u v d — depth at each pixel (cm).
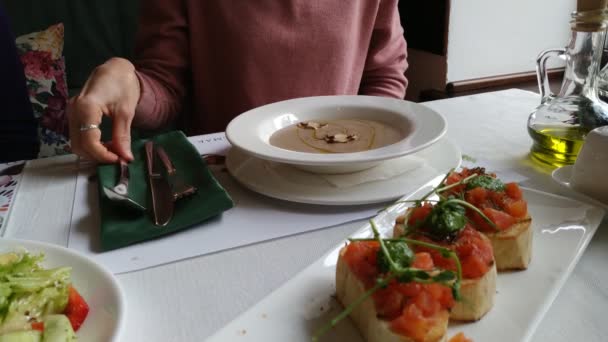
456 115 60
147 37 73
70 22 109
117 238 34
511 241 29
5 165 49
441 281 24
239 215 38
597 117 44
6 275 27
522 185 41
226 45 71
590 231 32
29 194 43
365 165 41
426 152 46
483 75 143
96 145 44
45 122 102
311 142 46
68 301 26
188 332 26
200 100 75
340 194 39
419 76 150
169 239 35
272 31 70
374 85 81
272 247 34
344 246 30
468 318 26
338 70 75
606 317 26
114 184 41
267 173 43
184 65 73
